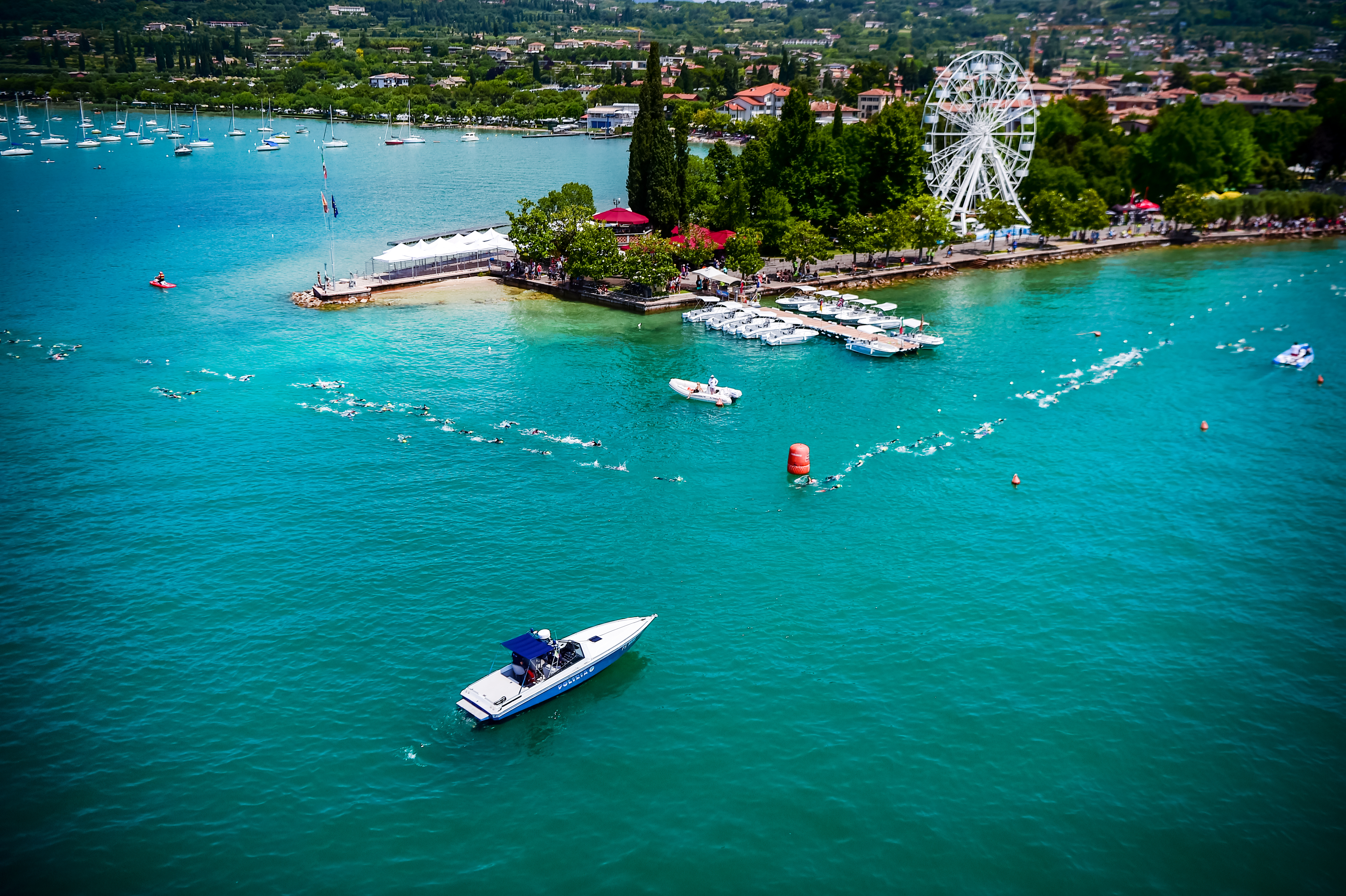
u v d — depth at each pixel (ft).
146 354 380.17
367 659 196.03
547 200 513.86
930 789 164.04
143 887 142.92
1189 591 226.38
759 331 414.41
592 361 381.81
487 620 209.36
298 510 257.34
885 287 515.91
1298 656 201.98
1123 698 187.93
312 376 357.82
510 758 170.91
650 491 272.72
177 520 250.78
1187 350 408.05
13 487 267.39
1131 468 293.64
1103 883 146.10
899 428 321.73
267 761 168.66
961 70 614.34
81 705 181.37
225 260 544.62
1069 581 229.86
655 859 149.48
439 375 362.74
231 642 200.75
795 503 267.39
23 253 554.87
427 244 517.55
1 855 147.74
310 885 144.25
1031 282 528.22
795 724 179.63
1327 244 626.23
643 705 184.75
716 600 219.82
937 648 203.00
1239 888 145.69
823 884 145.07
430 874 146.61
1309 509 267.59
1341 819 159.02
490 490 271.28
